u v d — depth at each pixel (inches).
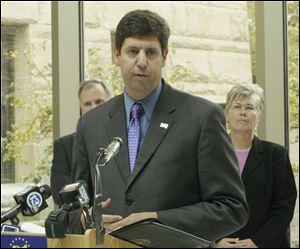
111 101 108.0
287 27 186.7
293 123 185.3
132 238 76.4
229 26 200.4
